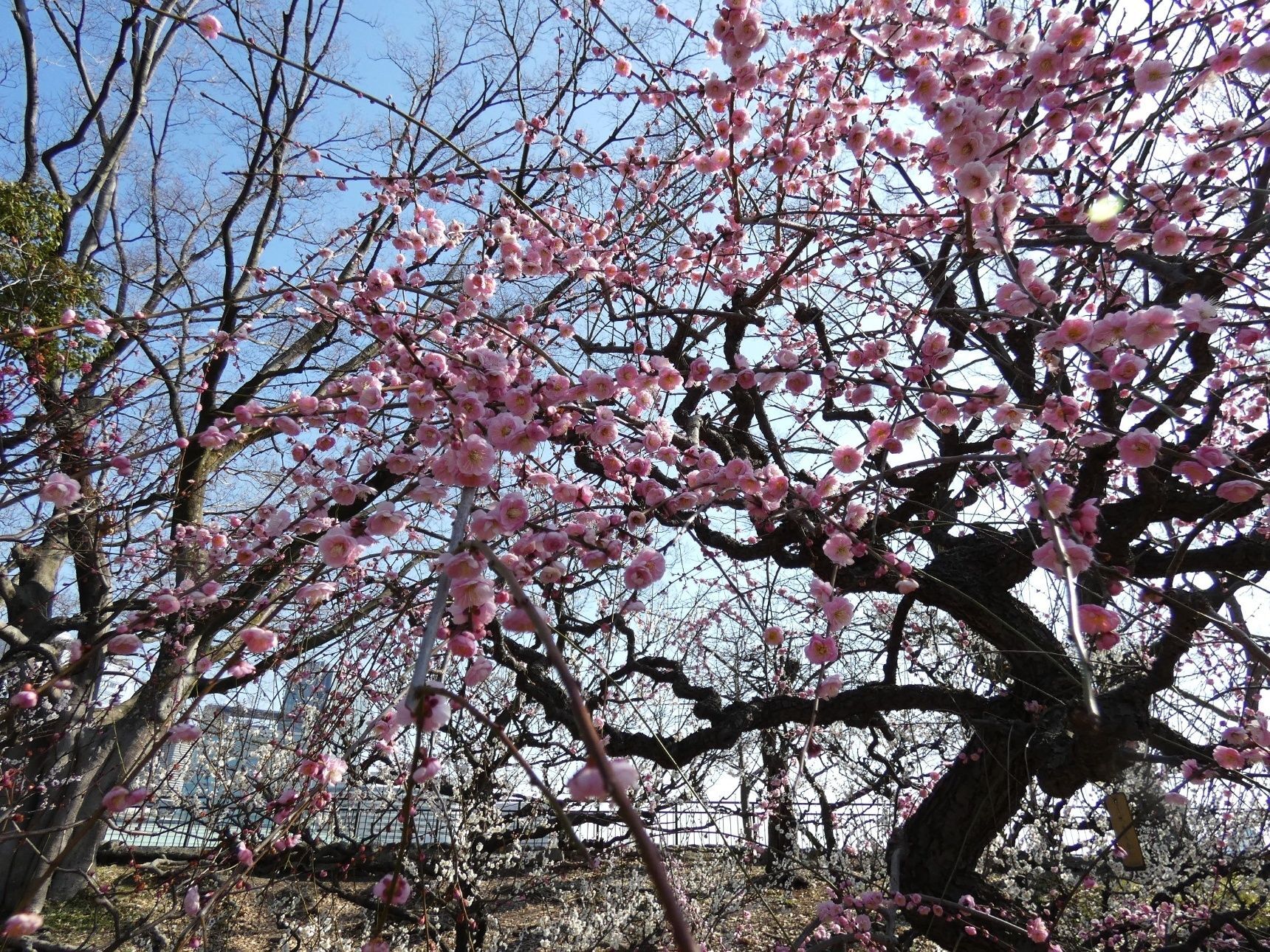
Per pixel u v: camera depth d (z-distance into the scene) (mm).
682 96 3863
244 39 2588
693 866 6465
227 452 5828
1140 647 4355
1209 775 2910
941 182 3227
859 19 3428
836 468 2439
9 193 5035
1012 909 3984
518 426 2250
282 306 4137
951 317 3547
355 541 2018
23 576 6840
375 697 4148
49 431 4664
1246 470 2582
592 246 4031
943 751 6926
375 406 2664
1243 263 3123
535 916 7004
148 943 4289
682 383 2850
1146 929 4355
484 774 5438
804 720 4641
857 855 6320
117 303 8891
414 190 4824
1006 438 2740
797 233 4312
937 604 4293
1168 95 3006
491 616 1755
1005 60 2854
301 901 6027
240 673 2084
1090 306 3635
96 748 4965
